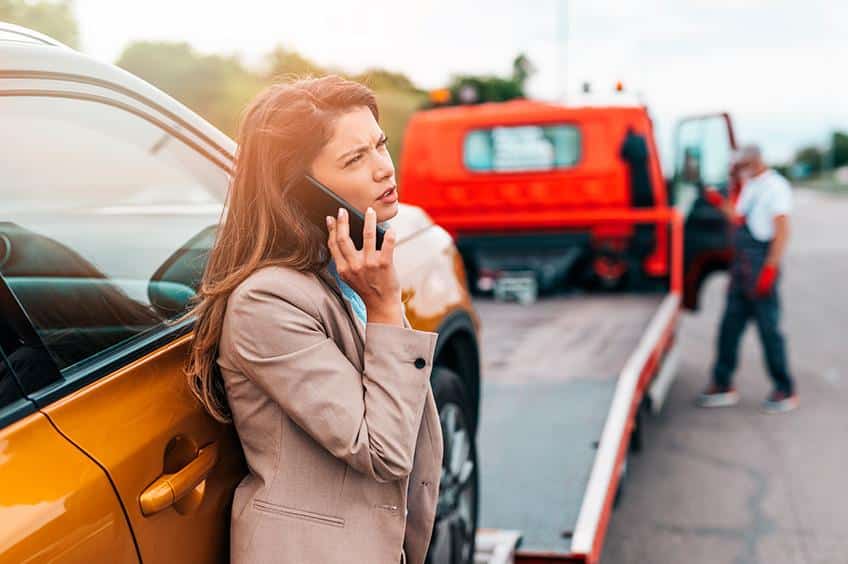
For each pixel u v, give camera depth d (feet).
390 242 5.08
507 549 9.64
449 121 25.44
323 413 4.93
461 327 9.45
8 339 4.57
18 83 5.08
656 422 20.24
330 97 5.21
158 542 4.79
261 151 5.14
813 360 26.45
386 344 5.14
